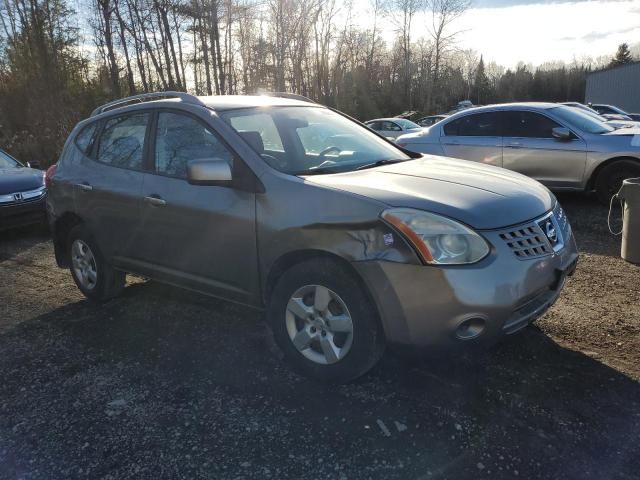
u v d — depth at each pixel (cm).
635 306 423
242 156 345
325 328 312
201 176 324
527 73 7931
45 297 505
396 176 335
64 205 473
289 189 320
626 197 532
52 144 1848
